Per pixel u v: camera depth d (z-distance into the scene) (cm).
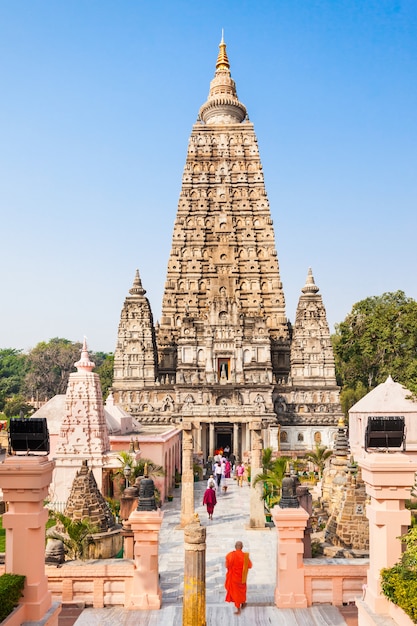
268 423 9481
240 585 2448
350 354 13288
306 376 10781
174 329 11212
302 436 10512
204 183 11731
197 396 10188
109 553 3053
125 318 11038
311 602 2497
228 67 13038
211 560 3362
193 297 11219
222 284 11188
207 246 11469
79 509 3172
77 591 2525
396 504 2022
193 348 10638
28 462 2034
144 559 2509
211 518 4506
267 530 4147
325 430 10506
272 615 2384
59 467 4981
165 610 2462
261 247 11519
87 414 5091
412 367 8725
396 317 12569
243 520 4503
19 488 2025
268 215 11631
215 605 2520
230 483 6600
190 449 4212
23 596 1988
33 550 2020
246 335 10694
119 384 10800
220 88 12656
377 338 12631
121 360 10875
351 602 2491
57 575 2517
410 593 1759
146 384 10769
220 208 11606
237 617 2372
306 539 2686
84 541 2902
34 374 19938
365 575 2492
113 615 2408
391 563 1994
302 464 6888
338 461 4375
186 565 2083
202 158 11881
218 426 9975
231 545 3719
